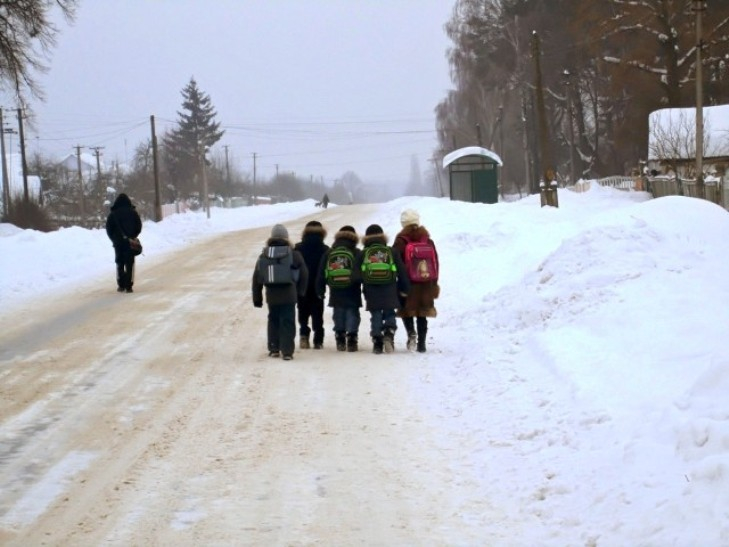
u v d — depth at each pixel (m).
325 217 59.06
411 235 15.81
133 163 160.00
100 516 8.29
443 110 111.19
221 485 9.10
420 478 9.11
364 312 21.20
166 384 13.67
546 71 85.06
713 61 67.25
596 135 88.06
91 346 16.84
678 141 57.44
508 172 108.25
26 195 67.69
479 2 94.38
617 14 67.69
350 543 7.50
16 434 11.08
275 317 15.60
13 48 40.53
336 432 10.91
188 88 158.38
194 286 25.88
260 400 12.59
